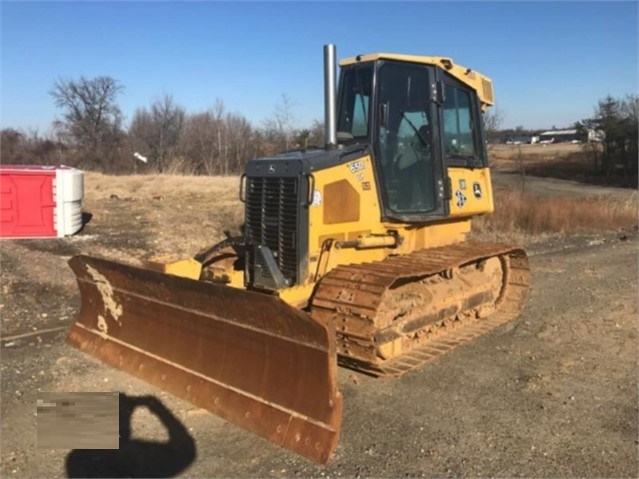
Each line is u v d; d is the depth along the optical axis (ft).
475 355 20.99
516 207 56.49
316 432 13.73
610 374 19.30
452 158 22.17
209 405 15.96
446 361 20.36
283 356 14.74
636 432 15.35
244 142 105.91
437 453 14.17
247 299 14.70
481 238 48.98
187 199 58.39
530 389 18.01
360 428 15.42
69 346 21.09
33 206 37.88
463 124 23.24
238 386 15.65
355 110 20.13
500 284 25.35
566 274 35.60
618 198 72.59
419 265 18.52
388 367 17.33
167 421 15.57
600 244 48.83
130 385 17.72
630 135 127.75
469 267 23.18
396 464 13.65
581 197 74.13
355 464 13.62
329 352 13.62
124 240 38.68
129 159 126.41
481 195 24.04
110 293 19.69
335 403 13.62
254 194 18.89
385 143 19.77
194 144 112.98
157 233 41.24
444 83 21.85
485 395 17.57
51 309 25.81
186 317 17.10
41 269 30.35
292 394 14.47
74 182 39.11
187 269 19.02
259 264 18.37
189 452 14.10
